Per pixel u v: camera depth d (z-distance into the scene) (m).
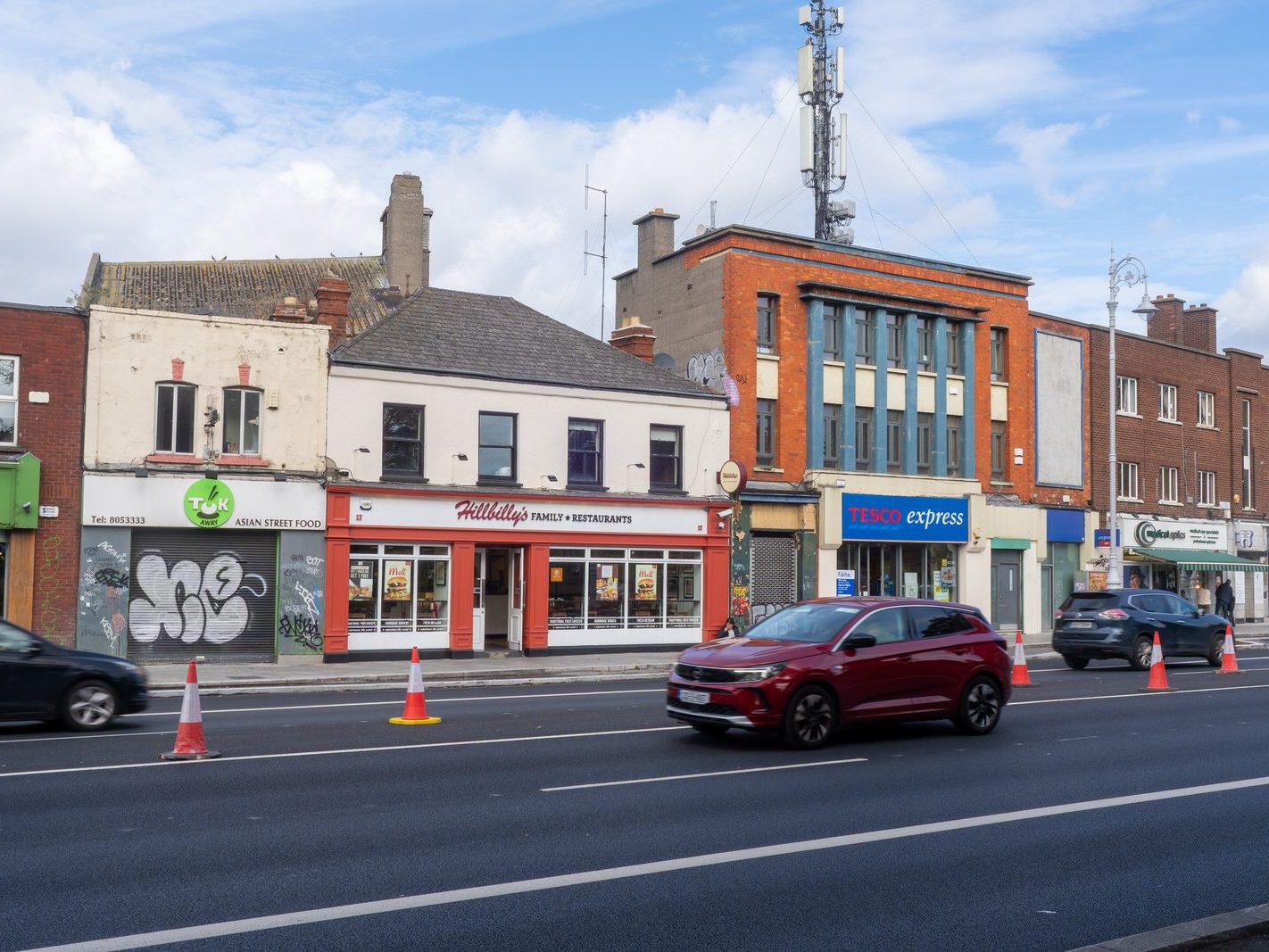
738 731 15.55
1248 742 14.95
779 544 35.00
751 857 8.74
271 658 26.86
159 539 26.00
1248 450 51.50
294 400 27.36
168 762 12.57
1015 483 40.47
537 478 30.41
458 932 6.85
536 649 30.12
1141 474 45.69
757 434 35.09
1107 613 26.91
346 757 12.99
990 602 39.25
